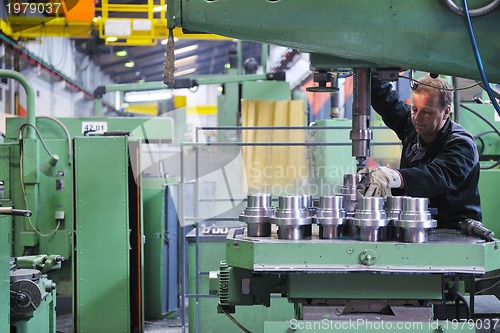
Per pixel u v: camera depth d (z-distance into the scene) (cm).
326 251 200
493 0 205
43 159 473
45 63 880
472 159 256
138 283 496
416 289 206
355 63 230
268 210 221
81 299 477
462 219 267
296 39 213
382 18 209
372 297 207
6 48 739
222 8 213
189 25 216
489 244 203
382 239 210
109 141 476
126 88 720
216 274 279
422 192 234
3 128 709
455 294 249
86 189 476
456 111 421
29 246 466
